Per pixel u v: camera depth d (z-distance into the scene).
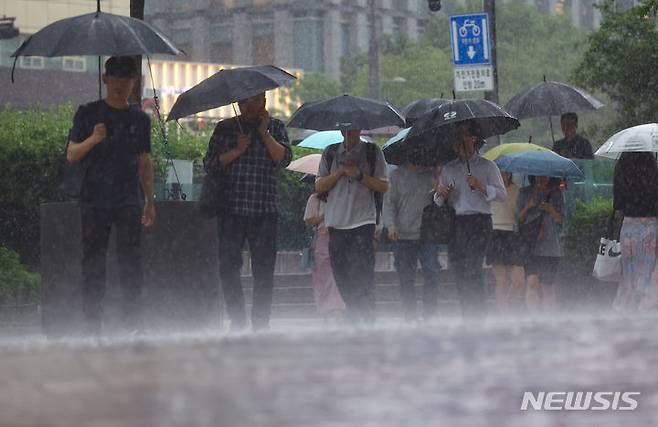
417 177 28.05
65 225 24.92
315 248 31.33
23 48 21.83
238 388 8.85
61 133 41.12
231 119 23.28
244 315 23.62
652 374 9.44
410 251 28.16
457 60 42.75
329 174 25.34
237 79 23.27
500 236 31.42
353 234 25.36
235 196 23.17
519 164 30.67
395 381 9.15
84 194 21.08
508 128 27.55
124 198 21.19
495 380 9.19
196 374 9.44
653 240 28.02
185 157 45.31
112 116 21.12
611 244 28.47
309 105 25.84
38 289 33.75
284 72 24.06
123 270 21.36
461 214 25.67
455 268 25.95
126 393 8.55
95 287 21.30
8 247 40.41
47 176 40.31
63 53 21.45
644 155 28.05
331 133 35.88
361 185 25.41
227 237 23.38
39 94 115.19
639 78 48.03
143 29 22.08
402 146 27.89
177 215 24.81
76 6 137.75
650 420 7.86
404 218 28.06
